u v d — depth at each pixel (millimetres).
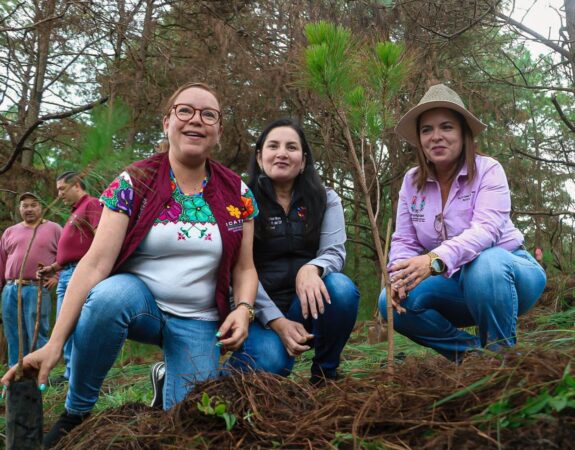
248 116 7027
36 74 8031
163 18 7629
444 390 1615
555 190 8266
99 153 1666
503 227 2508
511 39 6637
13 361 5344
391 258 2740
